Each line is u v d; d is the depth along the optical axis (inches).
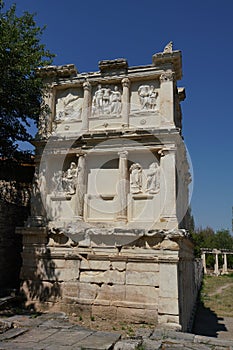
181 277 582.9
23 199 792.3
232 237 3609.7
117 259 562.9
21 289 602.2
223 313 906.1
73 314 561.9
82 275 579.5
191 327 708.0
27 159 770.8
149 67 664.4
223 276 2283.5
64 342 358.9
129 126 647.1
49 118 693.9
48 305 578.6
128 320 532.7
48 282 592.7
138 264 552.7
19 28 695.7
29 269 608.4
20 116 714.8
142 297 537.6
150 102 651.5
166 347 357.1
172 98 631.2
